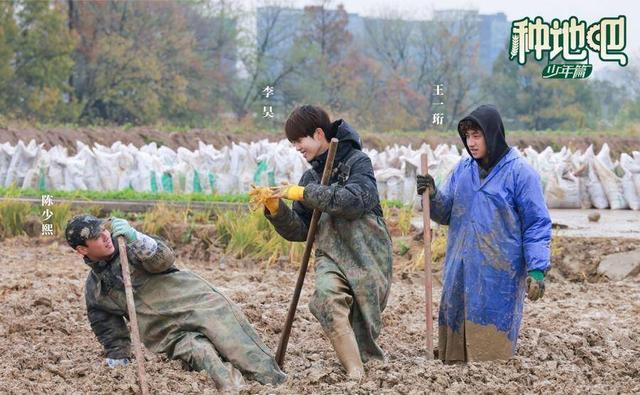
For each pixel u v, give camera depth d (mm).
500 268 9047
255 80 73375
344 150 8734
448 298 9289
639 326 11789
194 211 19969
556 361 9453
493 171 9102
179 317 8633
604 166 24953
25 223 20312
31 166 27984
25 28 63844
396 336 11133
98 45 69438
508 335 9164
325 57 74250
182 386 8258
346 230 8727
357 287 8680
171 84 71500
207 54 77188
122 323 9000
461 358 9320
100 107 71188
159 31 73312
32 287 13875
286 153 26641
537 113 78875
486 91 78938
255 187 8656
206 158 26953
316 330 11070
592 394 8398
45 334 10898
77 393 8219
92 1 71312
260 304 12562
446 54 74875
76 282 14516
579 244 17281
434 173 24359
